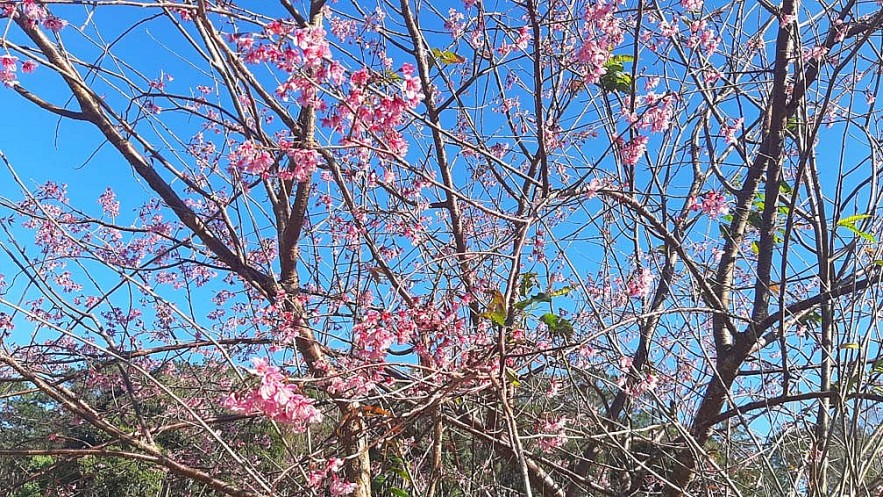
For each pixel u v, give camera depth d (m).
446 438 5.12
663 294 4.61
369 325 3.18
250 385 2.69
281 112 3.56
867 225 3.54
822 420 3.49
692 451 3.46
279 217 4.25
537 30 3.22
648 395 4.22
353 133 2.68
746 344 4.09
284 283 4.08
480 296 4.13
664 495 4.34
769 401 3.63
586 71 3.63
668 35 3.91
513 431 2.46
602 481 4.95
